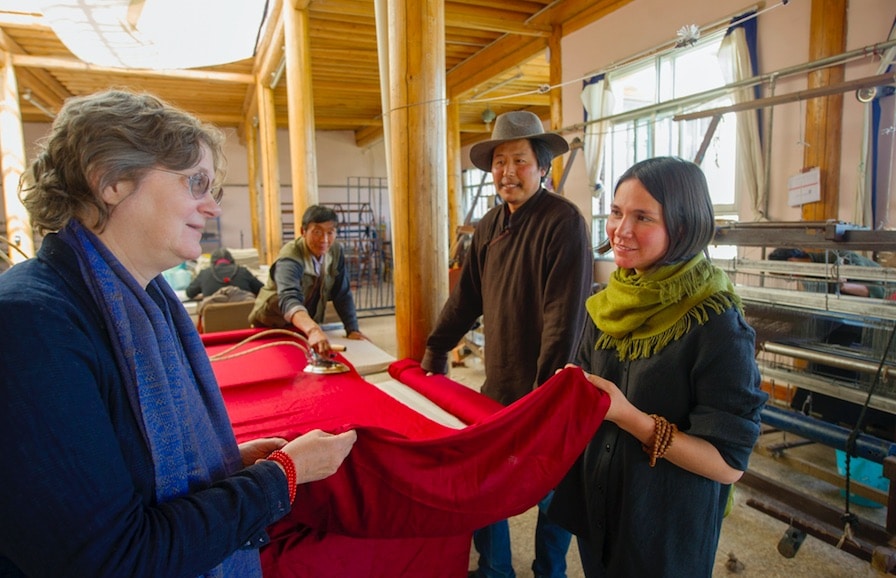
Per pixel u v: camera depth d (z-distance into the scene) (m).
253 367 2.22
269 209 7.92
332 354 2.23
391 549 1.24
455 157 9.15
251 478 0.72
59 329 0.58
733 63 4.37
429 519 1.09
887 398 2.05
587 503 1.20
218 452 0.79
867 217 3.59
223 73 7.67
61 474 0.54
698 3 4.69
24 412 0.53
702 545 1.05
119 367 0.65
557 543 1.67
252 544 0.75
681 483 1.04
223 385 1.93
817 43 3.77
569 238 1.53
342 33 6.29
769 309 2.52
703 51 4.94
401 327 2.19
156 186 0.66
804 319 2.40
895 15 3.38
